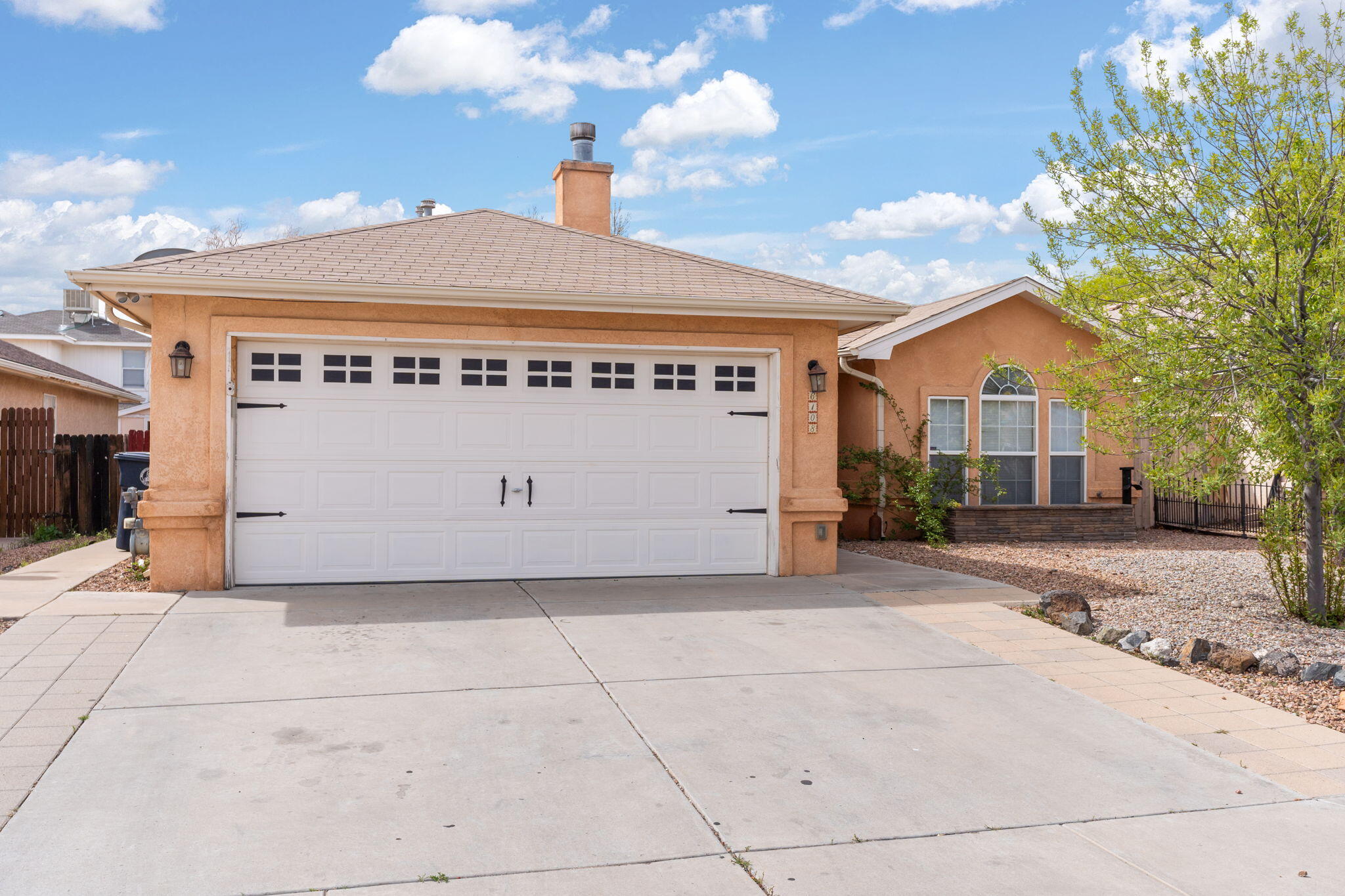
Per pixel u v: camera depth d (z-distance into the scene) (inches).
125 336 1225.4
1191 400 323.6
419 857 156.3
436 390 384.2
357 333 370.0
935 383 590.6
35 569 409.4
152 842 159.5
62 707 224.5
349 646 283.4
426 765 195.5
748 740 213.8
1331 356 299.9
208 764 193.0
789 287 421.4
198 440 358.6
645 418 405.7
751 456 418.0
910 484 575.8
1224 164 324.8
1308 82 319.0
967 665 279.0
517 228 456.1
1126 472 623.5
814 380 418.9
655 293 386.6
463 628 308.8
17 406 706.2
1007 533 575.2
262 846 158.7
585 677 258.2
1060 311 603.8
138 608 324.5
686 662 275.0
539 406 394.3
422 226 442.6
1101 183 343.0
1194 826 174.7
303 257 380.2
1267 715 237.3
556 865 155.0
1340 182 308.7
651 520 407.2
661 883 150.1
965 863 159.2
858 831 170.2
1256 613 357.1
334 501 374.9
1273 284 309.7
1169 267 338.0
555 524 397.1
